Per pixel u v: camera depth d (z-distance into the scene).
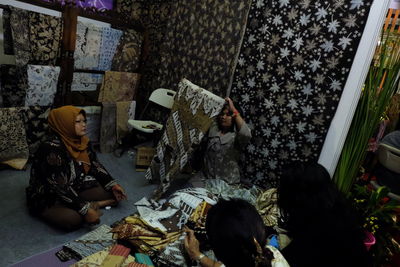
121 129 3.53
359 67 2.27
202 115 2.51
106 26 3.29
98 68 3.21
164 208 2.09
